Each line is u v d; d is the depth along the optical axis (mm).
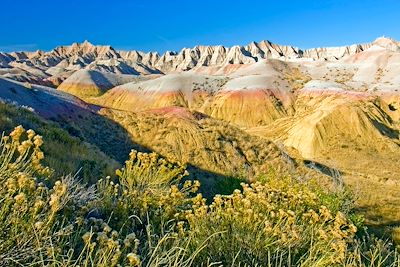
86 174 8508
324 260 3725
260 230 4160
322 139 66875
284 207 5414
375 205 18047
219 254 3893
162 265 3248
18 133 3428
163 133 31812
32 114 16172
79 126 29844
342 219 4668
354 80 180625
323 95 141125
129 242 3105
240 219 4227
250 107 142500
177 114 37281
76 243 3275
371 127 70938
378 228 13031
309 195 6750
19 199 2883
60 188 3289
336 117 71500
